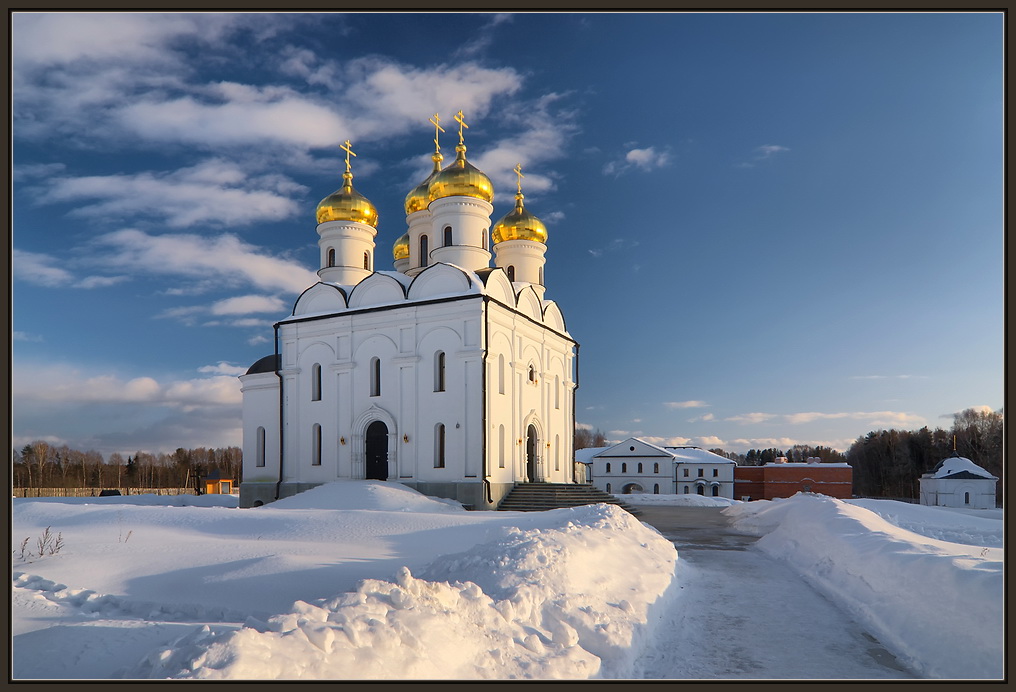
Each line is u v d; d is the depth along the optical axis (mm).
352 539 14078
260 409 34406
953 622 7715
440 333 29500
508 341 31297
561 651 6941
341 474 30875
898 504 27969
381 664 5383
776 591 11672
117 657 7004
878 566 10672
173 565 11461
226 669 4723
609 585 9844
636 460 70750
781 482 73438
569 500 28578
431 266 30688
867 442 103375
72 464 79000
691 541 19266
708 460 75188
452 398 28812
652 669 7379
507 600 7668
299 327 33062
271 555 11891
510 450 30703
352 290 32875
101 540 13477
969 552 10602
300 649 5195
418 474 29062
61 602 9508
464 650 6203
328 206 36688
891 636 8492
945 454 88812
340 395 31500
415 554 12547
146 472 81625
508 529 14016
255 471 34156
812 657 7840
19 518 17562
